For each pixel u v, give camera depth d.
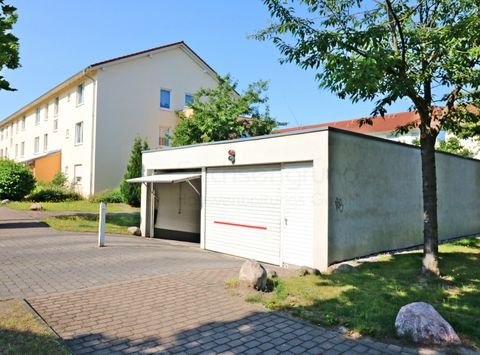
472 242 13.34
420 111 7.60
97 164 23.89
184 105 28.47
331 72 6.52
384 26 6.80
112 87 24.62
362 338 4.42
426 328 4.30
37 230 13.09
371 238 10.36
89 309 5.23
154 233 15.91
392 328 4.61
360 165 10.05
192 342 4.22
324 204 8.94
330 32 6.70
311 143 9.34
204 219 12.87
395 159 11.52
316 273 7.84
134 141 25.11
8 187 21.95
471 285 6.90
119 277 7.10
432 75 7.11
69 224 14.87
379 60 6.12
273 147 10.34
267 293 6.19
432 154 7.80
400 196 11.70
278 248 10.28
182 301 5.70
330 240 8.96
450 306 5.52
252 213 11.13
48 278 6.86
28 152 36.34
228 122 23.19
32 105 34.12
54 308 5.22
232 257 11.12
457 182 15.39
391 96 6.94
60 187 24.38
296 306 5.51
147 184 15.59
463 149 21.89
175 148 14.18
